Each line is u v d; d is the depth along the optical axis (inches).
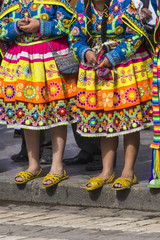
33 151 288.0
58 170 280.2
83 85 264.5
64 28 272.4
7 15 281.9
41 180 283.7
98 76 254.2
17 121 274.2
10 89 279.3
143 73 257.4
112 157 269.0
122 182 256.2
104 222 235.3
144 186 257.0
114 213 252.5
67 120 273.7
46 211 261.6
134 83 253.8
